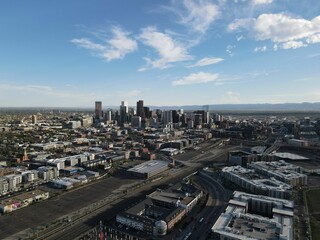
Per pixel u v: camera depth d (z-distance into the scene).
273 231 187.38
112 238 192.38
